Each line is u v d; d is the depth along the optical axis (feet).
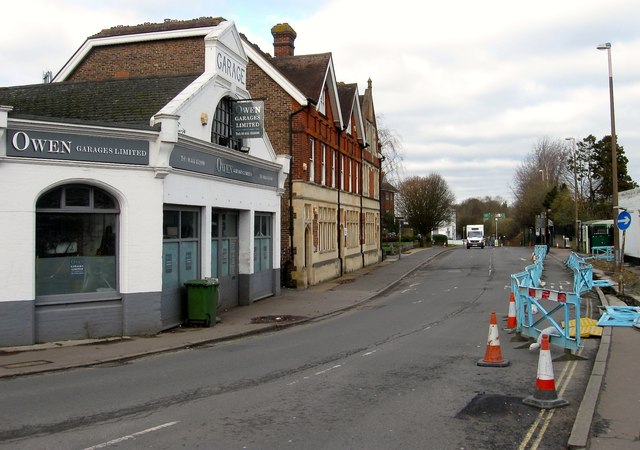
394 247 199.31
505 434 21.77
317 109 93.97
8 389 29.55
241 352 40.37
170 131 46.03
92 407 25.81
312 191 92.79
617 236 95.66
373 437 21.38
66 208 43.60
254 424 23.04
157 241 46.75
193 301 51.08
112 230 45.80
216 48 57.00
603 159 221.66
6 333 40.47
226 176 59.26
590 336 42.78
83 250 44.60
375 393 27.96
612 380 29.37
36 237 42.70
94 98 54.44
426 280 104.12
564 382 29.76
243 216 66.64
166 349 40.96
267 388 29.19
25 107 53.36
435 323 53.11
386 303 72.08
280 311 62.44
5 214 40.37
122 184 45.16
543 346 25.88
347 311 65.21
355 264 123.24
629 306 58.65
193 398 27.32
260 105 61.21
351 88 122.72
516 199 295.07
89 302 44.19
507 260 151.53
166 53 78.95
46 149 41.73
